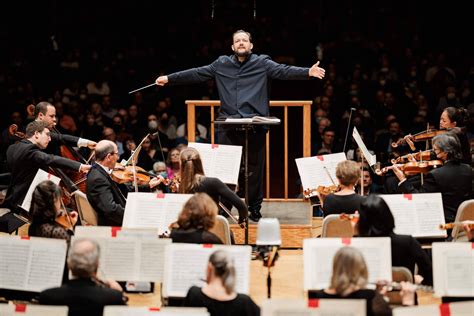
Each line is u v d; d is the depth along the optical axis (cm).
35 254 829
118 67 2245
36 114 1219
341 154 1149
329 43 2342
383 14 2447
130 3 2477
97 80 2172
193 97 2075
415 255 824
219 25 2405
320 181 1137
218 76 1159
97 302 724
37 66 2244
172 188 1127
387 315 714
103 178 1018
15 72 2208
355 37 2397
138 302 922
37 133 1138
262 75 1144
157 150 1800
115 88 2181
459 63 2262
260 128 1141
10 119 2019
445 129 1229
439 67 2180
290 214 1216
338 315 680
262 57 1152
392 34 2416
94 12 2455
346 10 2442
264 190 1725
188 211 846
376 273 793
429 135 1239
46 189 873
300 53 2350
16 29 2397
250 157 1149
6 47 2339
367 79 2097
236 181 1103
